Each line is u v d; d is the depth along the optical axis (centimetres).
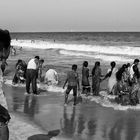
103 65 2484
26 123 823
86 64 1330
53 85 1543
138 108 1059
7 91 1388
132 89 1115
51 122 862
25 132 729
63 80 1703
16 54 3641
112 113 988
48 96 1287
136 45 5134
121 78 1146
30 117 909
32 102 1155
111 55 3253
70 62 2702
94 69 1308
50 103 1141
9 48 250
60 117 927
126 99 1123
